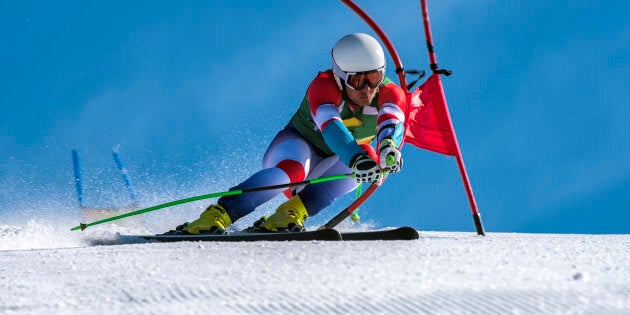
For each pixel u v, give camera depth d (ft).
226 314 21.48
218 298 23.47
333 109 43.62
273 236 41.09
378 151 41.83
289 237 40.52
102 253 34.88
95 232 51.26
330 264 29.17
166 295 24.35
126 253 34.32
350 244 35.17
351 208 43.80
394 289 23.61
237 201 44.45
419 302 21.77
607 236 44.16
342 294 23.07
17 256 36.04
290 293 23.52
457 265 28.71
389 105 43.88
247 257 31.58
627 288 23.16
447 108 46.83
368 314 20.86
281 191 45.78
